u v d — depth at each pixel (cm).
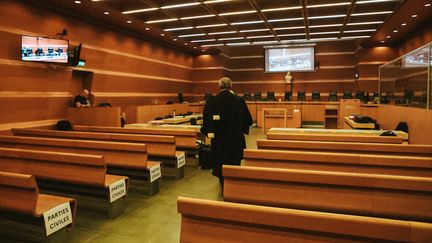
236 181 238
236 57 1688
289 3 825
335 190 220
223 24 1035
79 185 339
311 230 141
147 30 1071
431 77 459
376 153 343
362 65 1408
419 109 488
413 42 1133
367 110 1001
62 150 423
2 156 360
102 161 313
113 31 994
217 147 397
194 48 1485
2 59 641
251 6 846
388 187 212
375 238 132
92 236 288
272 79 1638
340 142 369
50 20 758
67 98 803
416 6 804
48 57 711
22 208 245
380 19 971
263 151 300
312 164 289
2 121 644
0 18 637
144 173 405
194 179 495
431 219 206
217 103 392
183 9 867
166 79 1355
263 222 147
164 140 460
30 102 702
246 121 404
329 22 1019
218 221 157
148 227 309
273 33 1191
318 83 1570
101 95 934
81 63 815
